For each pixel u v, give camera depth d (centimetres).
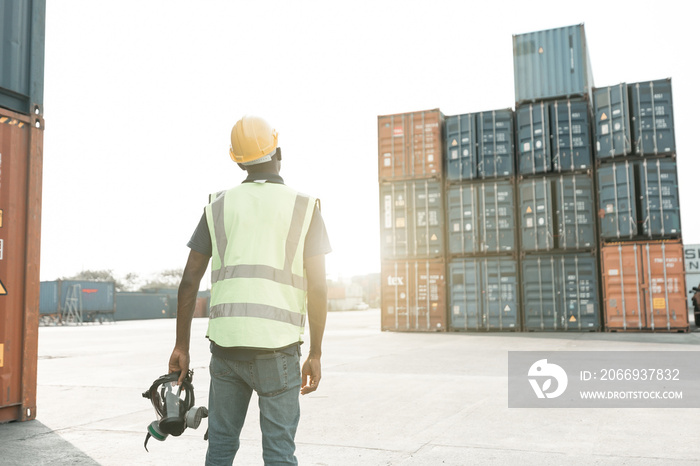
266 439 204
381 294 1850
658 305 1562
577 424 463
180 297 223
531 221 1700
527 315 1689
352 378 744
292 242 214
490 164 1756
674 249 1562
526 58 1767
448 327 1784
